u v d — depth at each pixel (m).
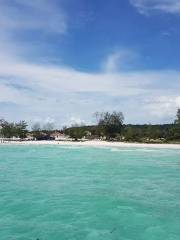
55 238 18.45
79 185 34.31
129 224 20.84
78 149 98.56
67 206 25.00
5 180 37.72
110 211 23.77
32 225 20.50
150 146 111.19
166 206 25.33
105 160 61.59
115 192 30.56
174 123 136.62
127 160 61.59
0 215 22.58
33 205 25.23
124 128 163.00
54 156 71.44
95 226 20.45
